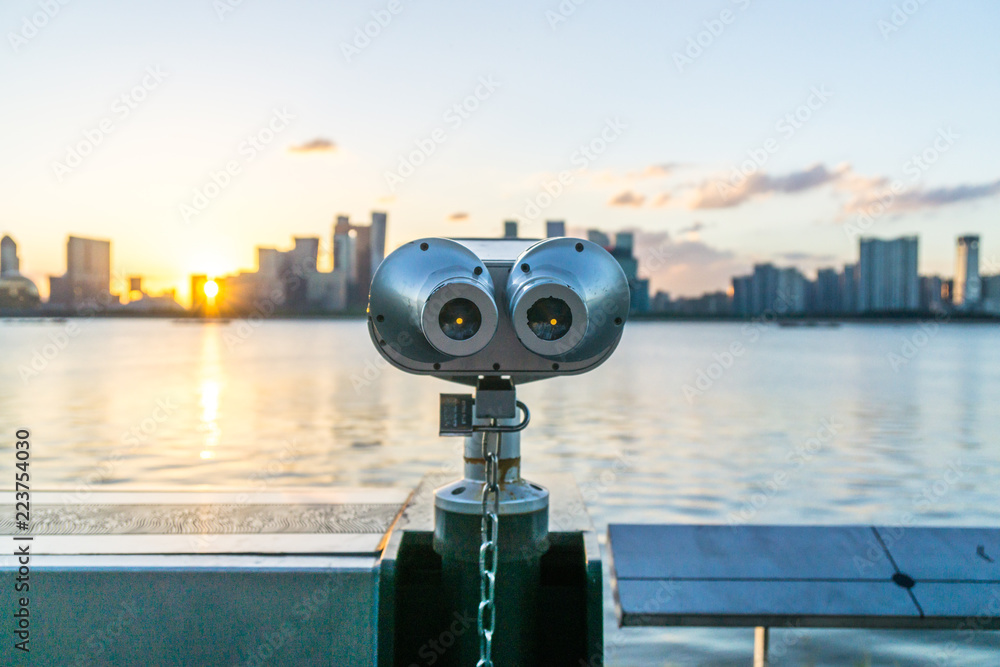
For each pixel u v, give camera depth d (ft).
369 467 42.09
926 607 6.40
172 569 5.68
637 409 72.13
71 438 53.16
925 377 117.08
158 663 5.69
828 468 42.29
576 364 5.28
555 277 4.81
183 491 7.98
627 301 5.20
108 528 6.48
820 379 112.27
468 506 5.32
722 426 60.18
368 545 6.06
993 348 243.19
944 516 31.60
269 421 61.41
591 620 5.49
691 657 17.48
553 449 48.96
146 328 442.09
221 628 5.68
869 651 17.61
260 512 7.03
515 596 5.32
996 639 18.30
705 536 7.33
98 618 5.69
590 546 5.70
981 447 50.08
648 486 37.09
